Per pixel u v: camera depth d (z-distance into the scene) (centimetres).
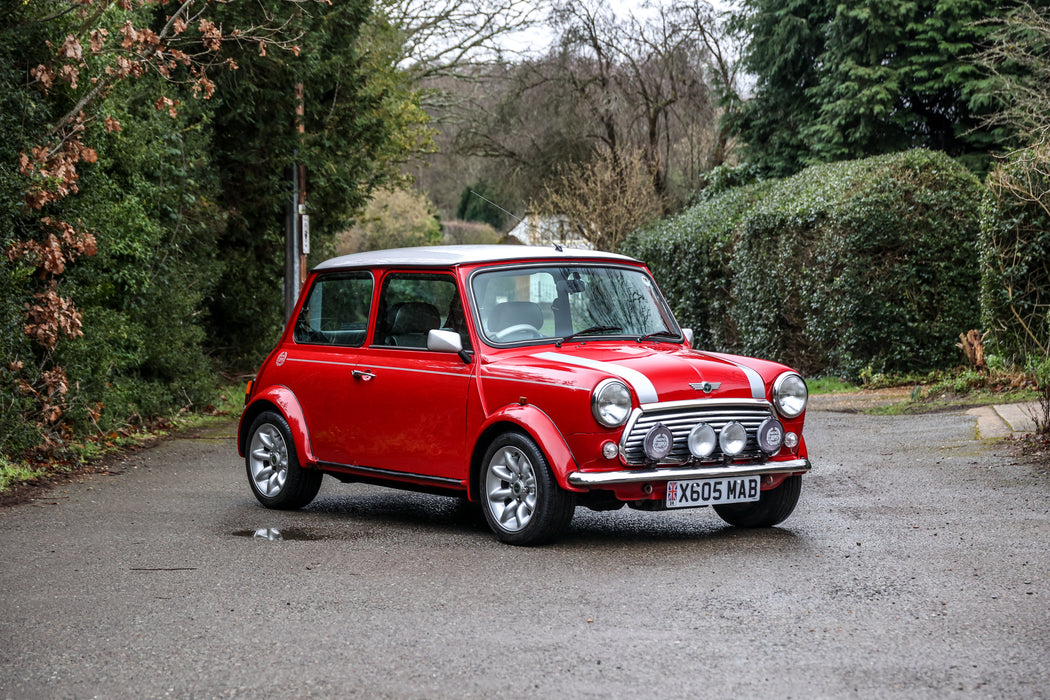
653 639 500
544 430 690
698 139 3922
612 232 3428
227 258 1978
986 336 1574
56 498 930
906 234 1767
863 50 2833
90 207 1213
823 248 1884
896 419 1379
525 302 780
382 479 812
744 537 735
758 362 757
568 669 459
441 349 740
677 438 696
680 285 2508
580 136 4025
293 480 866
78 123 1132
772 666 459
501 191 4312
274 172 1842
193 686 447
